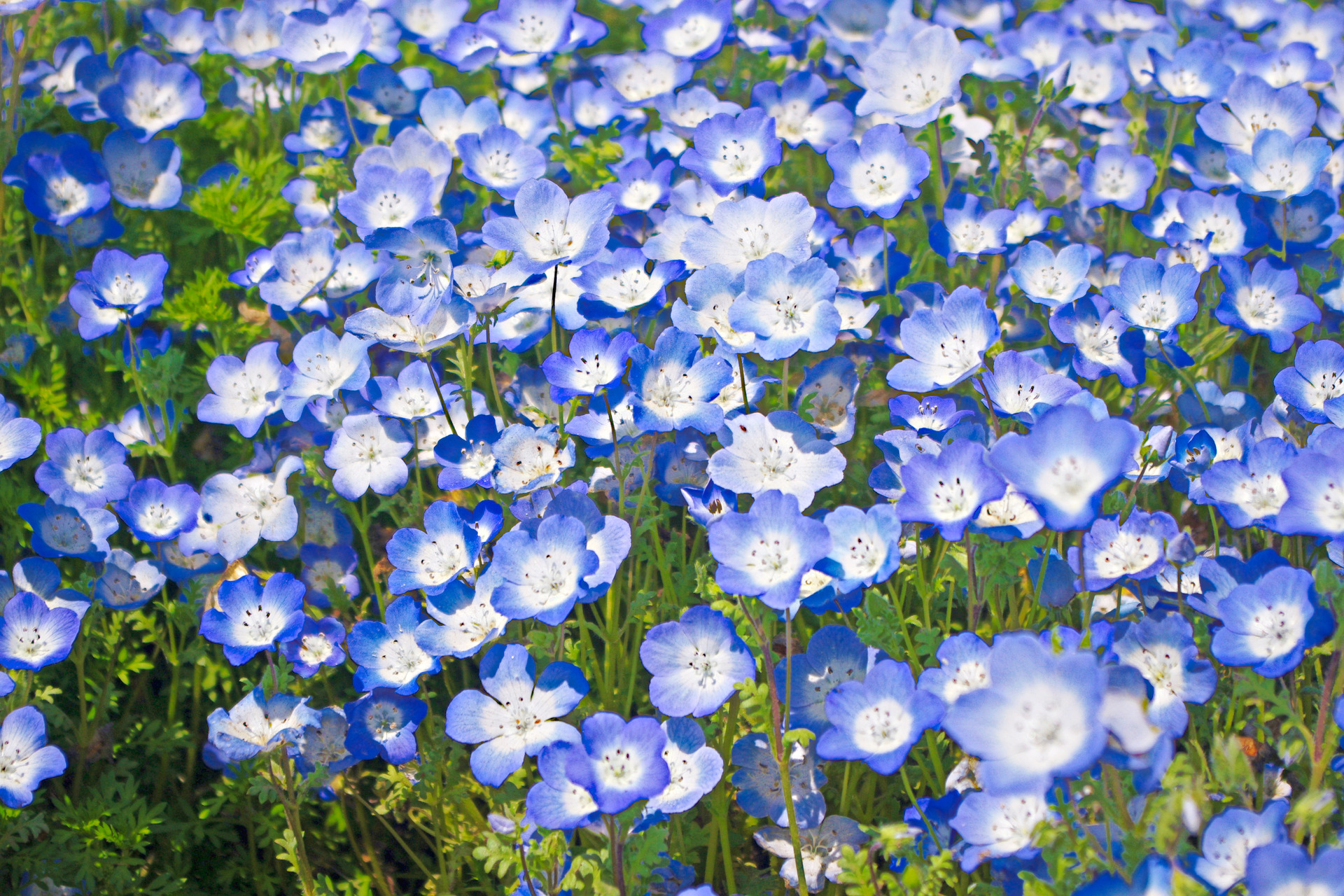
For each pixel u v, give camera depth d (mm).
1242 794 595
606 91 851
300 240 750
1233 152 779
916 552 661
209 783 703
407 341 688
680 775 628
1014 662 567
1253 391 768
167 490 709
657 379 671
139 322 747
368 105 851
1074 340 702
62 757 641
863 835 645
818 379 715
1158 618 654
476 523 663
